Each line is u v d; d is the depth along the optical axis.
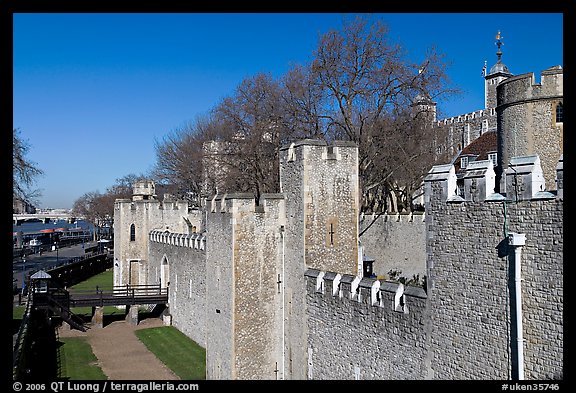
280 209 23.95
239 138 47.25
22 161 43.53
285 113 41.94
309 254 22.20
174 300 40.88
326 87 36.88
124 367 29.50
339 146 22.78
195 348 33.72
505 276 13.12
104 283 58.75
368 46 35.84
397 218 41.12
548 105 23.61
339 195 22.77
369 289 18.11
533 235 12.47
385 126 37.28
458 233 14.55
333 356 20.17
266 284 23.73
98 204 115.31
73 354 32.41
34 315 36.56
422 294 15.84
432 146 46.09
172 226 51.34
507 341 13.05
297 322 22.64
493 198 13.53
